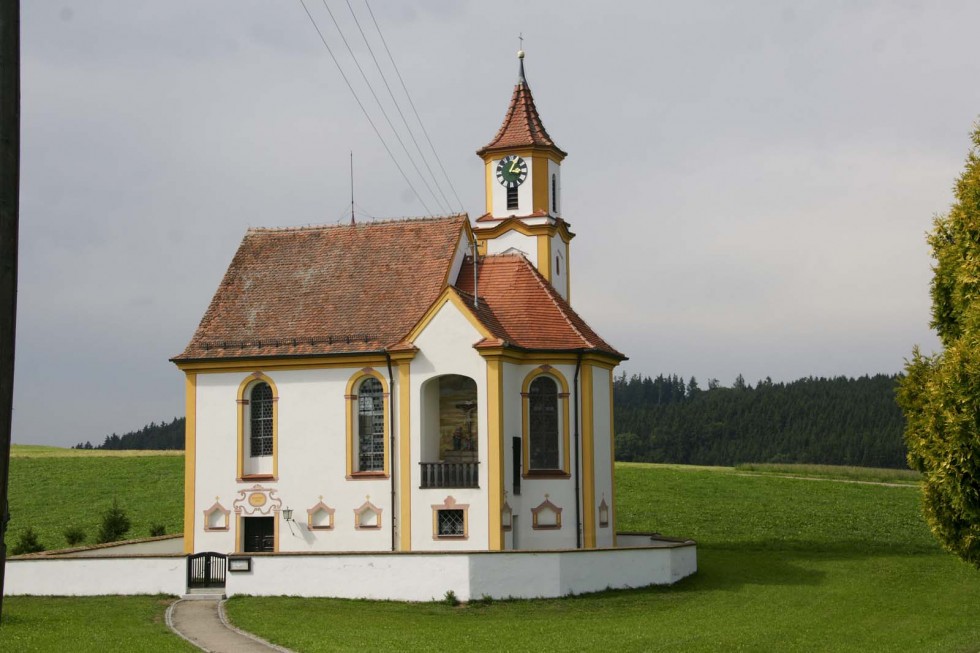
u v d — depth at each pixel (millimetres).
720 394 189500
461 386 49906
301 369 50000
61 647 32875
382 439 49125
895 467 160625
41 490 89188
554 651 33000
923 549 57375
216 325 52281
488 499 46656
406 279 52281
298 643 34000
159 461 104062
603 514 49938
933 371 37656
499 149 57625
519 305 51000
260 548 50000
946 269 38688
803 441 170875
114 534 59750
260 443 50625
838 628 36500
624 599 42594
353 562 43281
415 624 38094
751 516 69688
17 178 21172
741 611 39969
